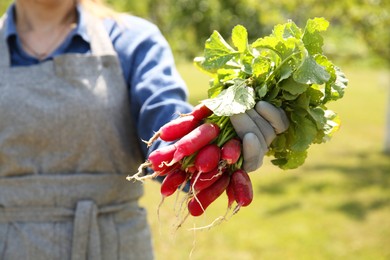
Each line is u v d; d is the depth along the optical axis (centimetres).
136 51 194
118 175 191
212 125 143
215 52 157
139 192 199
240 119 142
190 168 144
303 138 150
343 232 555
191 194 144
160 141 175
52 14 196
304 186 734
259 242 528
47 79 186
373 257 493
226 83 153
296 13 670
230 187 146
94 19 197
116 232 191
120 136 190
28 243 185
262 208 634
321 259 489
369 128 1209
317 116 147
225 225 572
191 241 525
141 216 199
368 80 2328
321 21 150
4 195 186
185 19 845
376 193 696
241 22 841
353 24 634
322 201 661
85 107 185
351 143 1051
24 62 193
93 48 191
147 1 799
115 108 189
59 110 184
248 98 143
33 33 196
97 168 189
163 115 180
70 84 186
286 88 145
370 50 666
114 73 191
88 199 187
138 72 190
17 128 184
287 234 549
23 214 186
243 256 496
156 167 144
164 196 146
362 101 1633
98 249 186
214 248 512
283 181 762
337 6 619
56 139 185
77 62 187
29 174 186
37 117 184
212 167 140
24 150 185
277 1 654
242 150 144
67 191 186
